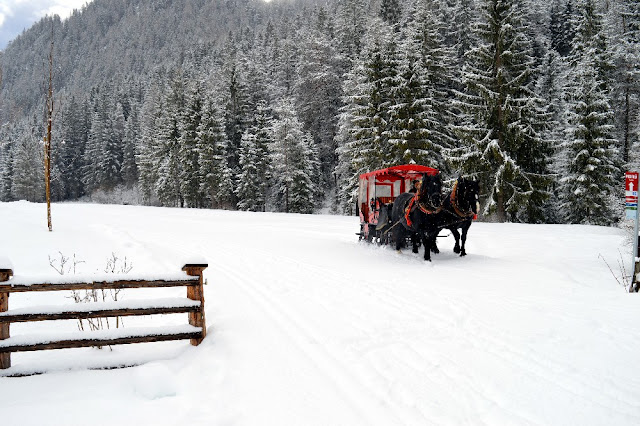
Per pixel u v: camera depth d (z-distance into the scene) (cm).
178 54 16925
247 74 6681
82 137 9925
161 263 1090
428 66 3669
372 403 390
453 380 426
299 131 4872
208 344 547
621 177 3191
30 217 2344
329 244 1449
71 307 488
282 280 884
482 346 508
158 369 449
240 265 1069
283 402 398
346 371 457
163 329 532
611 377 420
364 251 1265
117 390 432
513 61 2795
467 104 2838
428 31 3900
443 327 574
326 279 877
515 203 2723
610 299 678
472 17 4466
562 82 3997
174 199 6259
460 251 1169
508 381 420
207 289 837
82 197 9481
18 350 461
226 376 457
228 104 5938
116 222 2453
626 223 1101
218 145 5247
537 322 579
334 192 5431
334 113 5491
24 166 8425
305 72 5644
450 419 358
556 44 5425
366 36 5172
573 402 378
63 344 479
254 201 5153
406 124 3269
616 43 3706
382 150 3409
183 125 5653
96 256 1173
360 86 3638
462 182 1053
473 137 2784
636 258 728
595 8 3488
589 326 557
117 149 9112
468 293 735
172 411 387
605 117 2981
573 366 446
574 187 3066
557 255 1131
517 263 1009
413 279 854
